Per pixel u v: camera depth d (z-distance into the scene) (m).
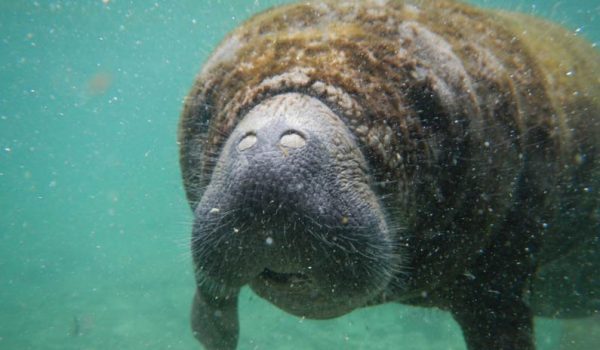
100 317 7.93
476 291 1.48
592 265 2.08
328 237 1.07
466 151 1.27
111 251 13.29
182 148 1.41
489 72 1.36
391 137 1.16
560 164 1.55
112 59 24.77
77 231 17.34
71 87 32.56
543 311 2.38
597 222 1.89
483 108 1.32
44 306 8.75
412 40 1.26
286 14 1.30
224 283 1.12
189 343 6.71
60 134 55.25
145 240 14.48
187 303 8.27
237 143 1.11
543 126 1.49
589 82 1.82
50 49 20.84
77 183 38.25
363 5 1.30
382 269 1.11
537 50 1.66
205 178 1.23
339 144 1.10
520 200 1.47
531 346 1.46
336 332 6.57
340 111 1.13
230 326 1.60
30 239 16.30
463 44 1.35
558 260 1.98
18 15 15.05
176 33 19.09
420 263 1.32
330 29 1.24
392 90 1.18
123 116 46.47
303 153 1.08
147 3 14.23
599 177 1.76
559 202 1.60
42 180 43.62
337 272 1.08
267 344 6.33
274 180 1.06
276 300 1.21
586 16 15.50
